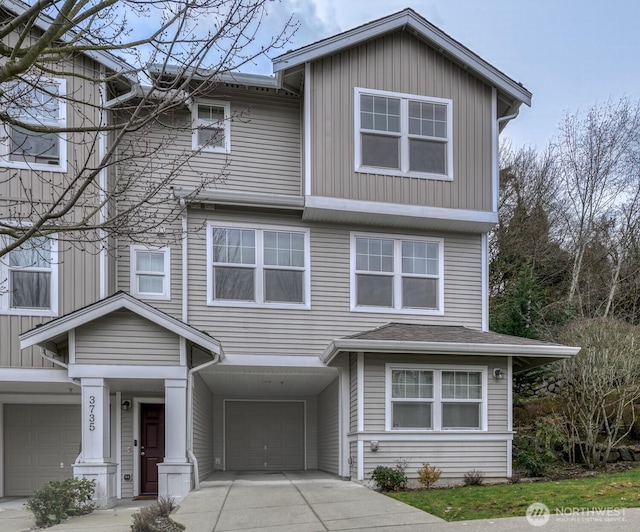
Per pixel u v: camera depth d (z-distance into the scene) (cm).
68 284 948
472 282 1141
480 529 554
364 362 967
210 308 1021
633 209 2141
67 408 1123
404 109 1095
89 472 834
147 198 541
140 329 890
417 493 813
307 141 1042
